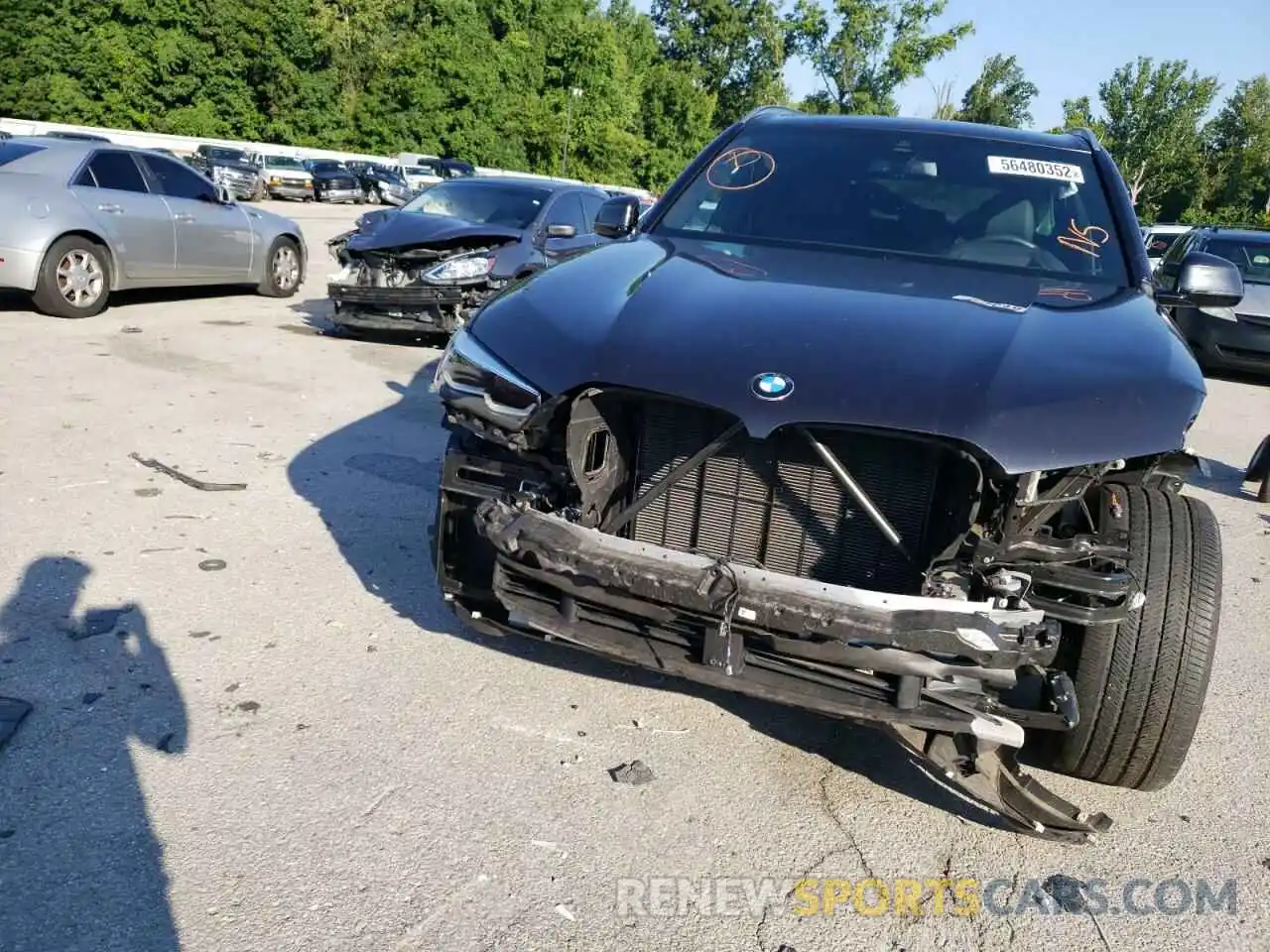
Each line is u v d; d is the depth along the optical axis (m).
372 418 6.81
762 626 2.52
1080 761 3.02
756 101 76.44
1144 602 2.69
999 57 70.56
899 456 2.70
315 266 16.06
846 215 3.86
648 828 2.81
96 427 6.04
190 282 10.64
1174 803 3.17
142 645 3.54
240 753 2.97
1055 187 3.96
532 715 3.32
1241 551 5.91
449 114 55.59
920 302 3.05
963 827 2.97
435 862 2.59
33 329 8.75
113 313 9.98
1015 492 2.49
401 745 3.08
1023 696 2.88
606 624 2.81
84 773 2.81
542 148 59.34
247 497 5.09
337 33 54.16
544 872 2.59
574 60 60.00
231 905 2.38
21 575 3.99
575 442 2.81
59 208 9.15
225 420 6.45
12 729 2.96
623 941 2.39
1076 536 2.65
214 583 4.08
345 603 4.00
